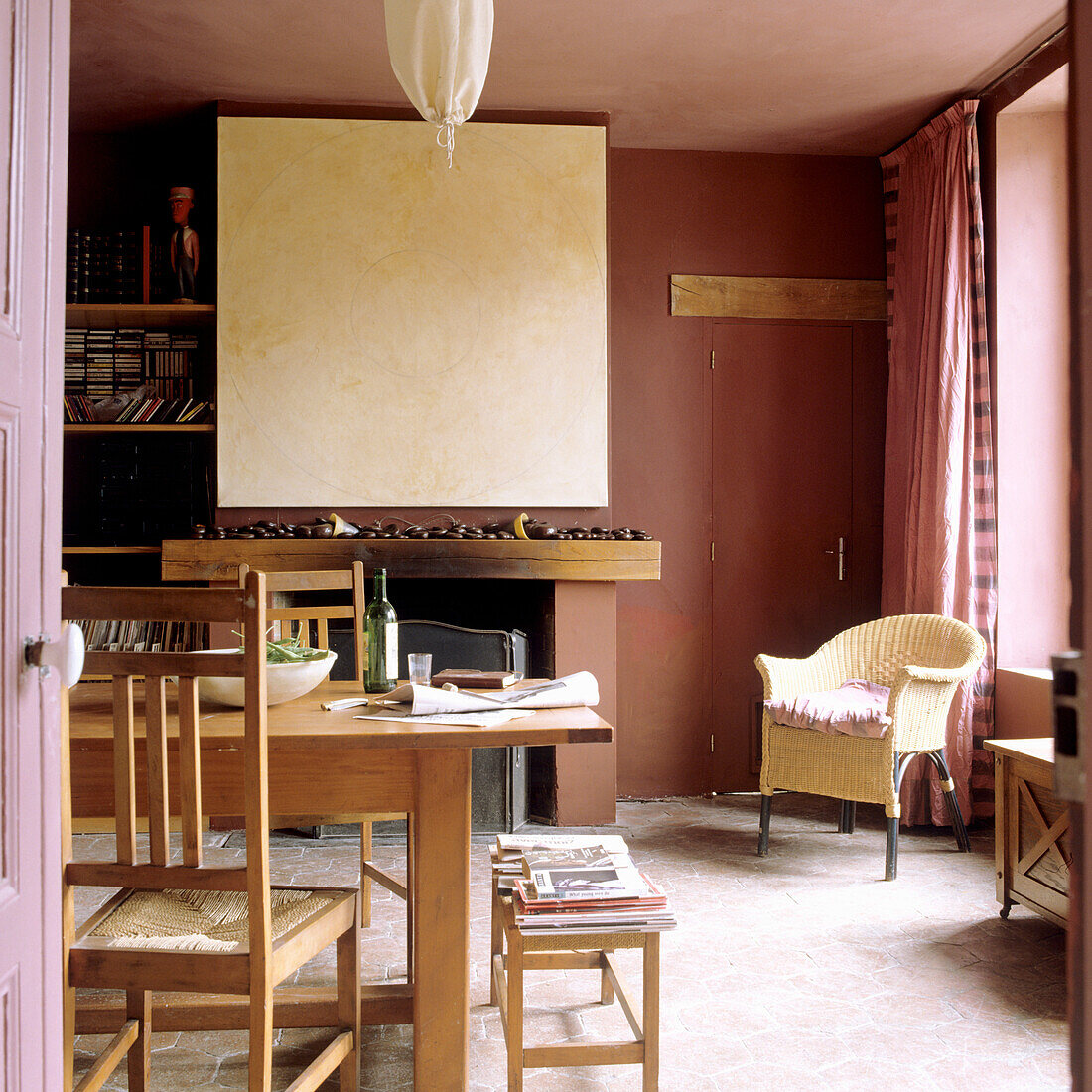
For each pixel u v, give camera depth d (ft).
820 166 15.64
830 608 15.56
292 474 13.69
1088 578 1.79
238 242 13.61
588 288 14.05
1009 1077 6.89
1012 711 13.08
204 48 12.33
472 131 13.91
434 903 6.18
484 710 6.51
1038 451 13.46
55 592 3.66
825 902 10.49
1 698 3.19
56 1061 3.61
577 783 13.64
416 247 13.84
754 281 15.51
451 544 13.16
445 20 7.39
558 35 12.02
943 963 8.89
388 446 13.82
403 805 6.17
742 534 15.52
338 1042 6.18
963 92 13.62
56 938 3.63
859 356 15.65
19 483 3.34
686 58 12.61
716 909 10.27
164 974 5.15
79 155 14.87
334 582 8.87
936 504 13.35
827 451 15.62
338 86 13.38
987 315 13.61
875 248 15.64
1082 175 1.82
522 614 14.76
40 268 3.54
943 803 13.17
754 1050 7.26
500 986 7.16
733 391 15.52
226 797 5.98
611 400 15.30
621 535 13.70
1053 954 9.12
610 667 13.66
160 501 13.99
